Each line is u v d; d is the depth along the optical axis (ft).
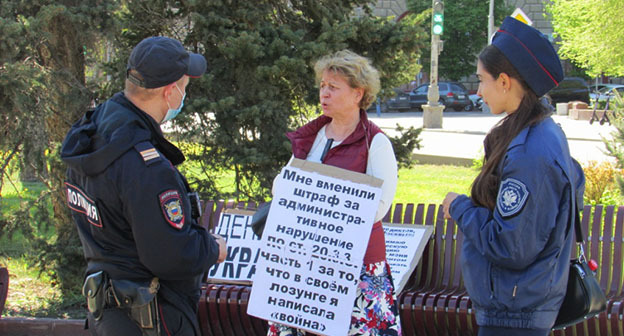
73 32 16.90
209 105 17.58
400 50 19.90
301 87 19.11
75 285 17.35
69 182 7.89
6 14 15.69
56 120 17.63
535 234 7.20
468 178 35.09
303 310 9.05
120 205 7.29
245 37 17.20
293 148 9.68
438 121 66.03
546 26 113.60
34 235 17.20
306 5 19.90
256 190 19.01
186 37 19.21
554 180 7.26
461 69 117.19
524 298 7.45
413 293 12.63
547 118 7.68
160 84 7.50
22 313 16.14
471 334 12.23
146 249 7.21
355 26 18.49
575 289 7.96
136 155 7.25
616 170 24.45
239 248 13.50
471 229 7.65
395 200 29.50
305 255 9.09
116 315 7.65
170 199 7.26
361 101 9.37
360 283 9.16
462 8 114.52
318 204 9.10
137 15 18.43
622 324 11.64
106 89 17.42
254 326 13.14
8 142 16.70
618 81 116.57
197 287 8.23
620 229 12.69
